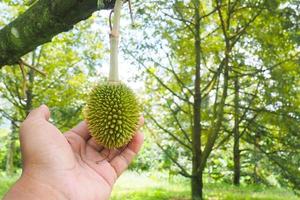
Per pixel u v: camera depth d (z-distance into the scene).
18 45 3.06
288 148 10.73
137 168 18.89
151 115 12.23
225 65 10.76
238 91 11.31
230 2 10.43
